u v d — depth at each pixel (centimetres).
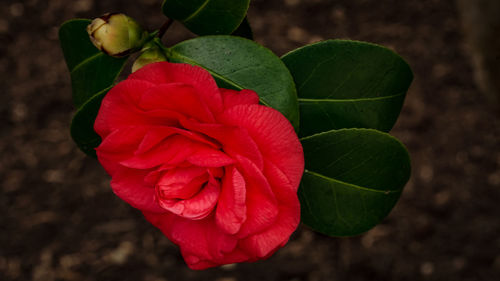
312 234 154
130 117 60
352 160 65
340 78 65
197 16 64
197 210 60
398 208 157
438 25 180
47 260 153
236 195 59
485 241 149
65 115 175
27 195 162
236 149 59
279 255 151
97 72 67
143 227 157
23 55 183
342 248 152
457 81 171
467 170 160
